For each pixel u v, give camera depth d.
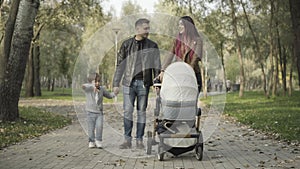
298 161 8.09
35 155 8.81
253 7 35.53
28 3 14.64
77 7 32.03
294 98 35.59
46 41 44.81
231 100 34.19
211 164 7.84
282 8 32.50
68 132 13.32
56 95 47.22
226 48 40.34
